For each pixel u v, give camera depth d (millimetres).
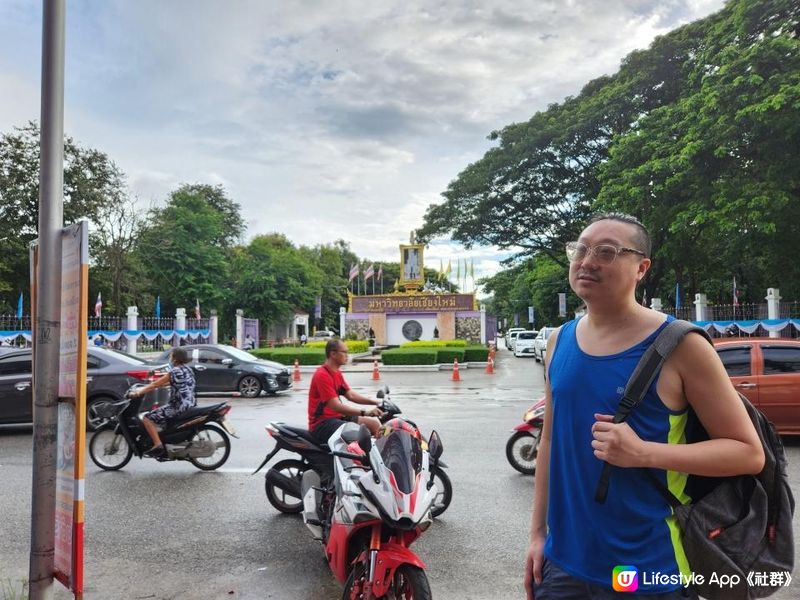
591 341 2074
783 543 1887
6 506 6645
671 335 1906
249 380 17062
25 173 37594
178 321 32562
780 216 18375
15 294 38125
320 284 61500
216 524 6043
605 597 1904
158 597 4438
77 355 3680
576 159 31531
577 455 1990
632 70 27453
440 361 28875
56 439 3910
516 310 76000
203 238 46188
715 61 20375
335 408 5793
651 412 1892
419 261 51031
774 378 9273
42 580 3861
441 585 4570
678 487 1895
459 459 8688
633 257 2031
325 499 5141
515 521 6012
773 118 17047
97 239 40219
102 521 6137
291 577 4773
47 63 3875
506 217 34812
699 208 19844
